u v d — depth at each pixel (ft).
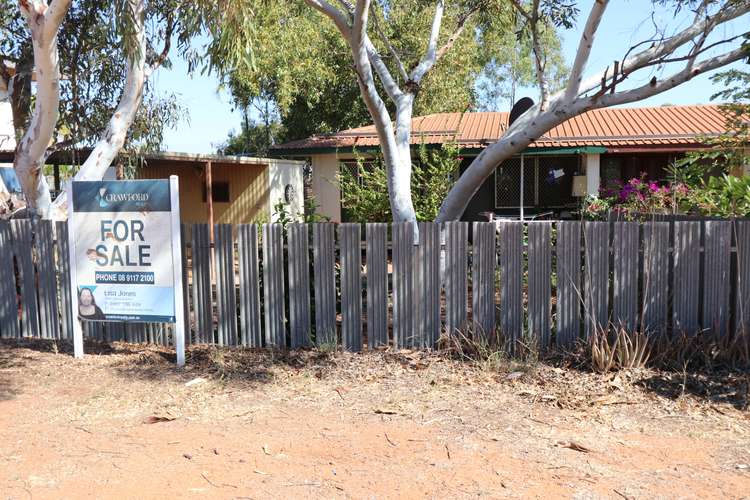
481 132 52.24
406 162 27.91
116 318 21.84
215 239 22.61
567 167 52.47
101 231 21.75
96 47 30.73
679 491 12.37
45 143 26.37
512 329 21.22
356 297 21.81
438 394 17.95
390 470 13.41
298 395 18.24
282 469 13.53
